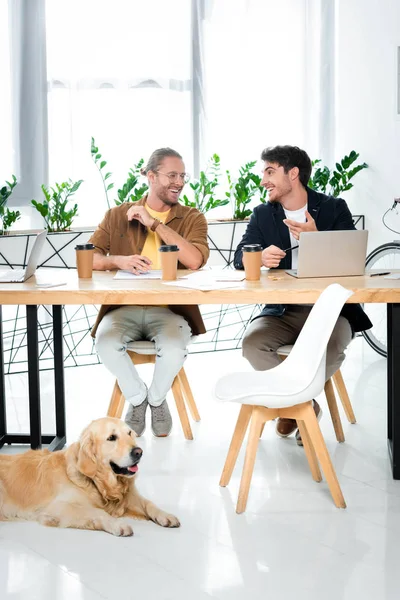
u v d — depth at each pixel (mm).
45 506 2693
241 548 2477
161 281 3215
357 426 3678
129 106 5613
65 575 2320
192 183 5762
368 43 5594
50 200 5266
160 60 5629
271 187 3623
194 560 2400
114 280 3266
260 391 2709
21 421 3832
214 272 3436
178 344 3367
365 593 2193
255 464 3199
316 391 2727
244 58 5824
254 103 5902
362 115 5719
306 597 2178
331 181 5629
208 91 5781
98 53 5508
